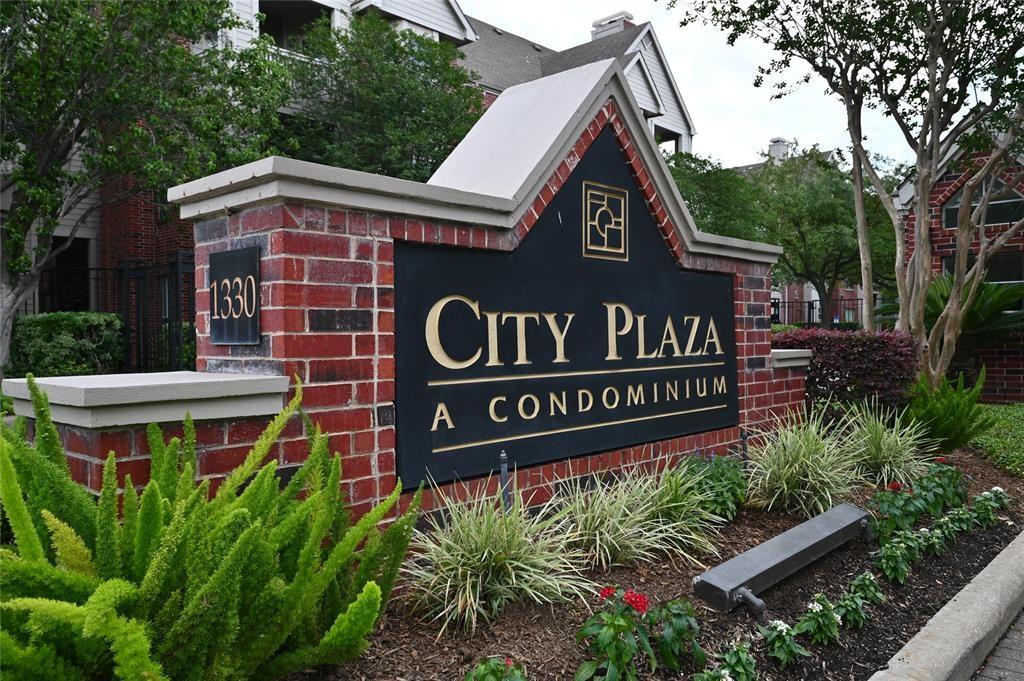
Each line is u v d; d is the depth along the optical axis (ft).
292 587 7.23
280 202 11.01
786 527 15.98
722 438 20.35
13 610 6.10
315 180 11.05
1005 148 30.45
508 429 14.44
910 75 31.94
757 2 31.30
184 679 6.41
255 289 11.41
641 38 83.05
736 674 9.95
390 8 61.62
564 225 15.70
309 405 11.25
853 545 15.58
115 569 6.73
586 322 16.26
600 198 16.61
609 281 16.89
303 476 8.88
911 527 16.99
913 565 15.15
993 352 42.68
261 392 10.58
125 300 40.19
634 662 9.96
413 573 10.73
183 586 6.77
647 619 10.11
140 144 39.14
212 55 40.32
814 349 26.08
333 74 51.85
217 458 10.36
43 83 35.88
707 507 15.92
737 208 68.90
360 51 51.47
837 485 17.56
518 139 15.90
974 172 43.16
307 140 52.47
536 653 9.78
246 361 11.65
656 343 18.29
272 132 49.24
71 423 9.54
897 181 77.92
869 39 30.99
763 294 22.30
